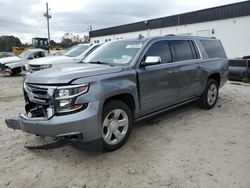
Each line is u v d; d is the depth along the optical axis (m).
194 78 5.27
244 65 10.46
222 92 8.28
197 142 4.01
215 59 6.00
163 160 3.41
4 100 7.68
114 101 3.66
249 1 16.73
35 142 4.09
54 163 3.39
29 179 3.01
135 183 2.89
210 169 3.16
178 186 2.81
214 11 19.17
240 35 17.59
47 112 3.19
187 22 21.56
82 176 3.06
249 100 7.03
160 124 4.90
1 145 3.99
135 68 3.96
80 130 3.11
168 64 4.61
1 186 2.87
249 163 3.30
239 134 4.36
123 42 4.73
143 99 4.10
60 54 11.17
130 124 3.94
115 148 3.71
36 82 3.36
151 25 25.59
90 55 4.93
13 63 15.20
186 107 6.18
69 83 3.13
